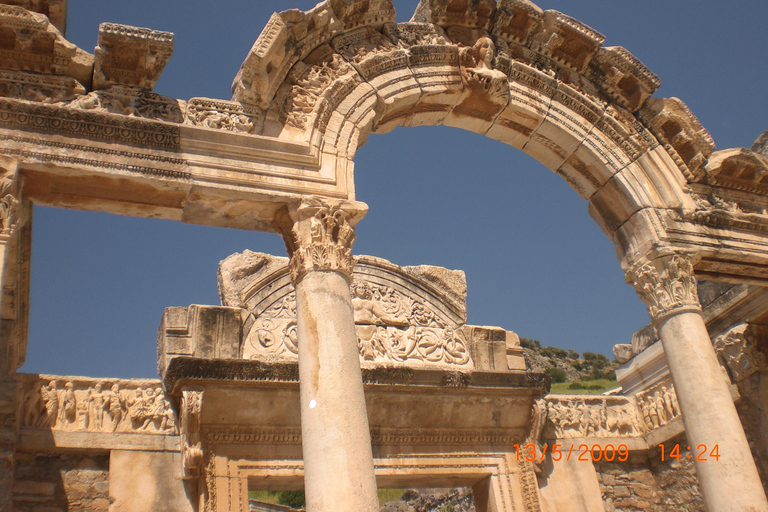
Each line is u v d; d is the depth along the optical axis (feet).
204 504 42.06
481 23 44.78
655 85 45.65
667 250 41.65
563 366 232.73
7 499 37.60
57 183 32.12
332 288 32.14
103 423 43.21
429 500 76.28
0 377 39.81
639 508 54.65
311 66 38.68
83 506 40.93
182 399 42.60
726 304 52.54
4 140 30.89
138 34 33.37
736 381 52.47
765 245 44.80
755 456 50.47
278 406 44.98
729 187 47.01
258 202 34.40
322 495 27.07
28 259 39.73
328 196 35.14
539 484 51.70
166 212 34.35
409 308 54.49
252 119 36.06
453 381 49.19
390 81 40.29
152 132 33.37
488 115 44.14
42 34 32.60
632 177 43.96
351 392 29.43
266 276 50.93
